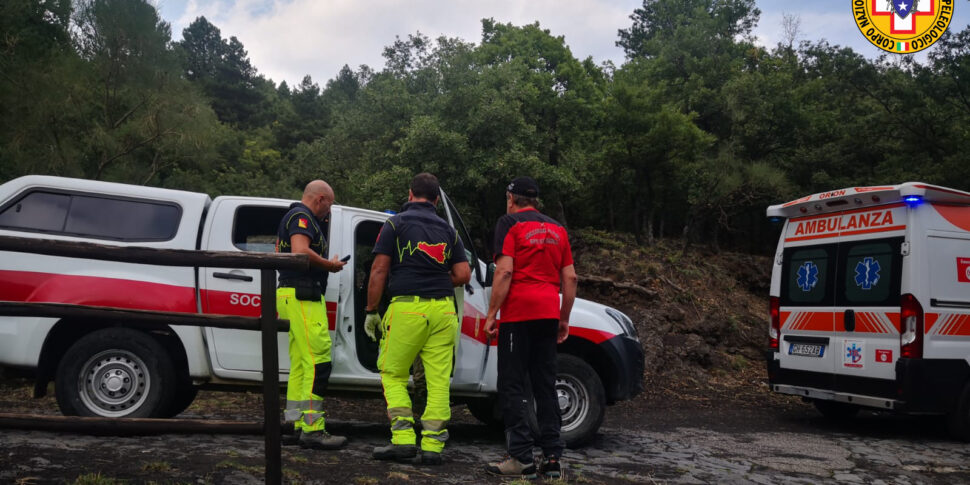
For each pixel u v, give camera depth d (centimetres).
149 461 357
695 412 817
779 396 980
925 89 2152
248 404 697
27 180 471
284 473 356
